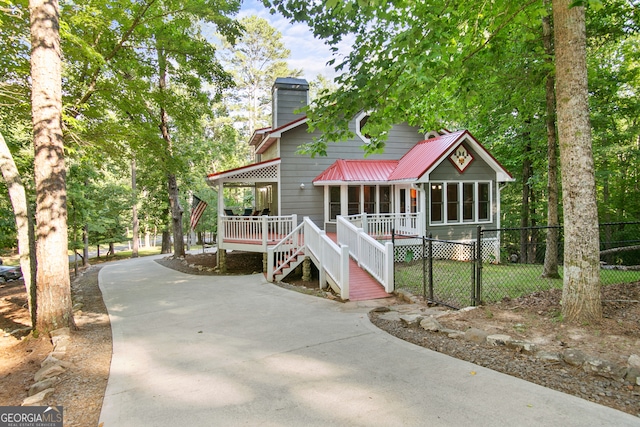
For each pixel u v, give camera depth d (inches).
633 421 105.6
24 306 398.0
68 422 117.7
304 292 324.5
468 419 110.5
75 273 588.4
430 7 214.7
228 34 470.3
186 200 1200.2
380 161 586.9
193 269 529.0
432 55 197.2
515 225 782.5
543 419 108.9
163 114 645.9
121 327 232.1
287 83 599.8
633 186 661.3
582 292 179.0
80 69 409.1
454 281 333.7
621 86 520.1
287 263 421.1
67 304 228.1
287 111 597.6
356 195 556.1
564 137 188.1
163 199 1025.5
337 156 574.6
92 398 134.8
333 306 269.1
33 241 256.2
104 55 403.5
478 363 152.6
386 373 146.3
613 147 514.0
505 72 367.9
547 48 336.2
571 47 184.4
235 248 478.9
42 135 221.8
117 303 313.4
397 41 209.9
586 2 168.4
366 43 250.8
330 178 533.6
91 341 206.5
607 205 669.9
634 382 123.6
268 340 195.0
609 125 532.1
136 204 1006.4
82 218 606.2
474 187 521.0
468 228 518.9
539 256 687.1
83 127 343.0
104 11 366.9
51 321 220.2
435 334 192.4
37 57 221.5
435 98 401.7
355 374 146.4
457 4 233.8
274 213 573.9
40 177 222.4
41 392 139.1
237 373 151.5
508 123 542.0
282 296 312.2
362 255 362.3
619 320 176.2
